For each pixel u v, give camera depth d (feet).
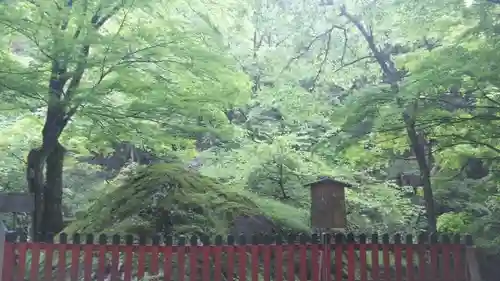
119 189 37.19
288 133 48.29
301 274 27.20
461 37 32.73
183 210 33.86
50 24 31.32
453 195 48.98
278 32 57.31
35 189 36.50
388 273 27.68
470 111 35.06
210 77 34.88
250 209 34.83
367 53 49.34
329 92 54.29
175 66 34.30
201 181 37.60
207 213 33.76
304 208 41.47
